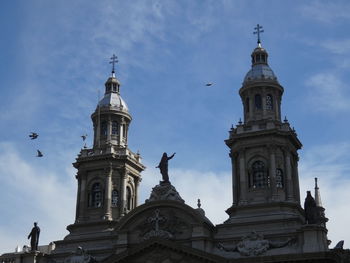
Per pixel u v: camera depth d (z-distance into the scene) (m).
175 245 75.12
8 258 87.81
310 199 75.44
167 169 86.38
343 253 74.56
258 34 96.19
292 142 87.81
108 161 93.00
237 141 86.81
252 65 93.31
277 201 80.62
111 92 100.12
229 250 76.31
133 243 81.69
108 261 77.88
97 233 87.88
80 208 91.81
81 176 94.19
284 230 76.56
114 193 92.56
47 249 100.25
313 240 72.31
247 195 83.50
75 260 83.25
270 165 83.50
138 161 97.38
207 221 79.88
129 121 99.25
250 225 78.88
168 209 81.38
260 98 89.44
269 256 71.81
